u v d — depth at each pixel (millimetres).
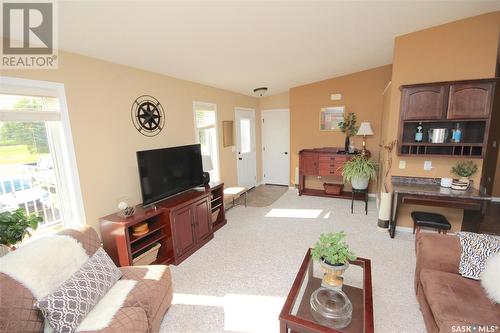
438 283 1662
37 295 1403
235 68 3514
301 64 3828
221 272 2602
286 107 5926
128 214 2473
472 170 2898
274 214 4273
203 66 3213
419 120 2938
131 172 2840
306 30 2582
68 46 2076
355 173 4180
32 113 1969
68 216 2295
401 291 2217
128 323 1456
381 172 4340
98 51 2270
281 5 1989
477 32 2758
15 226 1641
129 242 2352
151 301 1712
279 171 6301
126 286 1778
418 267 2010
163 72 3188
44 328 1428
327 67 4262
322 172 5074
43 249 1567
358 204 4707
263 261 2785
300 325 1383
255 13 2045
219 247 3152
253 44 2723
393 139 3357
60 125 2174
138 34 2078
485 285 1544
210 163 3867
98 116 2451
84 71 2305
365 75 4855
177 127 3541
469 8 2541
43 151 2139
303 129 5578
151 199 2748
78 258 1739
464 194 2740
